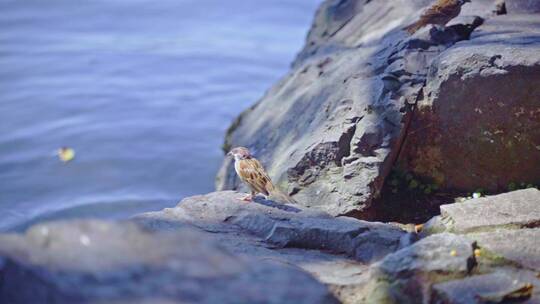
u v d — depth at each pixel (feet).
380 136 39.88
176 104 78.64
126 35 100.32
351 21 56.80
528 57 38.42
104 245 24.39
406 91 40.96
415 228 38.47
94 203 59.11
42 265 23.65
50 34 100.12
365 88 42.32
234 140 53.01
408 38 44.16
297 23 104.12
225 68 88.79
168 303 22.33
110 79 85.35
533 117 38.70
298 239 33.32
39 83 84.02
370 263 31.63
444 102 39.88
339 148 40.47
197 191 61.11
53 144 69.92
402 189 40.91
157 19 106.32
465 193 40.68
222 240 33.47
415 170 41.19
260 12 108.58
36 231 24.88
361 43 52.44
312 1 112.27
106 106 78.02
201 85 83.92
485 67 38.83
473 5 48.19
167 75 86.74
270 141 47.78
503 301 27.02
